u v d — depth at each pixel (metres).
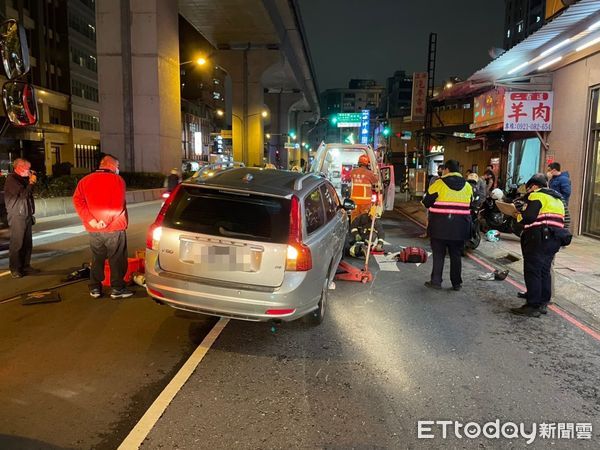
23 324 5.10
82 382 3.88
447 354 4.66
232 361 4.36
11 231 6.89
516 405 3.72
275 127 79.44
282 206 4.54
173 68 28.72
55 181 16.95
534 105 12.60
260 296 4.29
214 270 4.40
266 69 54.69
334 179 13.37
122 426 3.27
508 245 10.71
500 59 11.47
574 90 11.61
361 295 6.67
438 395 3.83
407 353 4.66
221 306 4.36
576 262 8.69
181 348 4.61
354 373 4.18
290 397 3.73
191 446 3.05
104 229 5.71
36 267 7.67
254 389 3.84
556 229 5.86
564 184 8.98
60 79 52.88
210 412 3.47
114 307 5.70
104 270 6.25
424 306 6.24
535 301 5.96
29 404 3.51
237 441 3.12
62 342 4.66
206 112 94.94
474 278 7.97
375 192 9.40
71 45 53.84
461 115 28.92
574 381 4.16
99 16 26.17
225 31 48.19
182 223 4.60
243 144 55.72
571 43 9.64
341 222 6.36
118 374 4.04
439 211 6.88
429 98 27.28
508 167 17.05
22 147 45.75
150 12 25.97
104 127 26.75
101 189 5.64
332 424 3.36
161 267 4.56
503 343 5.01
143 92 26.48
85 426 3.25
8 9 43.44
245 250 4.38
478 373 4.26
